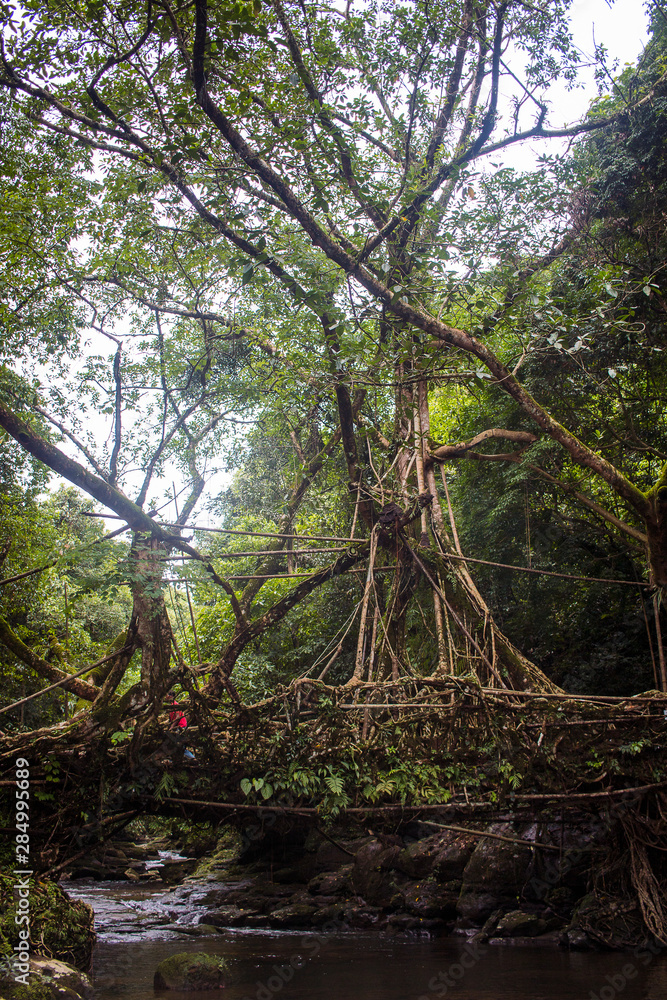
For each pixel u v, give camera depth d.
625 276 12.50
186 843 20.97
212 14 8.12
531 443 13.64
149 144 10.33
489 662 11.09
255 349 13.57
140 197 11.73
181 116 9.12
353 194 10.23
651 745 9.62
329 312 10.05
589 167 12.62
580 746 9.58
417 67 10.95
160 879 18.25
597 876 11.29
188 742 9.19
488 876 12.33
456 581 12.27
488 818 10.34
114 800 9.02
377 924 12.68
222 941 11.78
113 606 19.81
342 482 14.84
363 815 9.39
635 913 10.72
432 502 12.98
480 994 8.34
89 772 8.98
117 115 10.00
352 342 10.34
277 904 14.19
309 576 12.12
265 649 17.00
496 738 9.41
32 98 10.83
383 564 13.48
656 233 12.55
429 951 10.87
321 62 9.86
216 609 17.97
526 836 12.47
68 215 11.82
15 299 12.14
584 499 12.90
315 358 12.10
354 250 10.41
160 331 12.91
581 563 15.59
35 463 12.94
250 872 16.84
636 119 12.41
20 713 14.48
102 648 17.14
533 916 11.66
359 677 10.52
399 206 10.89
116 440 11.16
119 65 9.95
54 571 12.68
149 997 8.34
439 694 9.66
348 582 16.19
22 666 13.81
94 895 16.16
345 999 8.20
